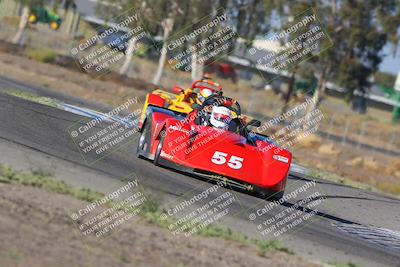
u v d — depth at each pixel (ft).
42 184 114.73
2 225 87.56
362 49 545.44
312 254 111.65
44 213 98.07
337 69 540.11
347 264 107.55
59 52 603.26
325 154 411.34
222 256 96.22
